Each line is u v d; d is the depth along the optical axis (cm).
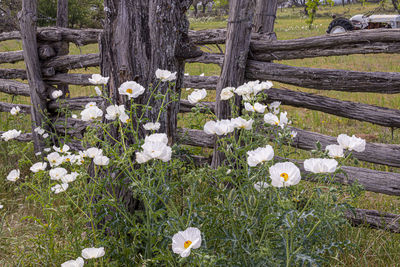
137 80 294
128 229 251
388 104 757
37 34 498
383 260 276
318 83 347
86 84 486
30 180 424
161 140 207
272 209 199
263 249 181
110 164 232
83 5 2255
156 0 290
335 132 598
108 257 231
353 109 346
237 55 346
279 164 159
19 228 315
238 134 330
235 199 228
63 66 492
